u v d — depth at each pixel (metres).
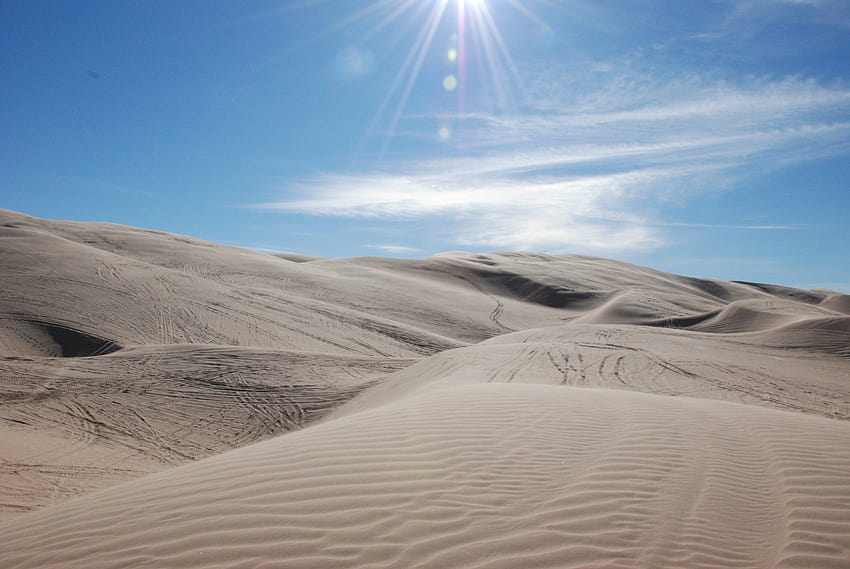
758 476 4.63
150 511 3.69
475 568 2.85
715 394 12.95
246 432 11.70
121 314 25.19
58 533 3.55
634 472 4.52
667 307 44.69
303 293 38.16
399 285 47.94
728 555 3.20
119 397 13.60
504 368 14.72
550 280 59.50
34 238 36.78
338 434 5.42
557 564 2.93
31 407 12.41
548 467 4.54
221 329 25.48
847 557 3.22
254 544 3.10
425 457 4.62
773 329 24.70
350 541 3.11
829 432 6.13
